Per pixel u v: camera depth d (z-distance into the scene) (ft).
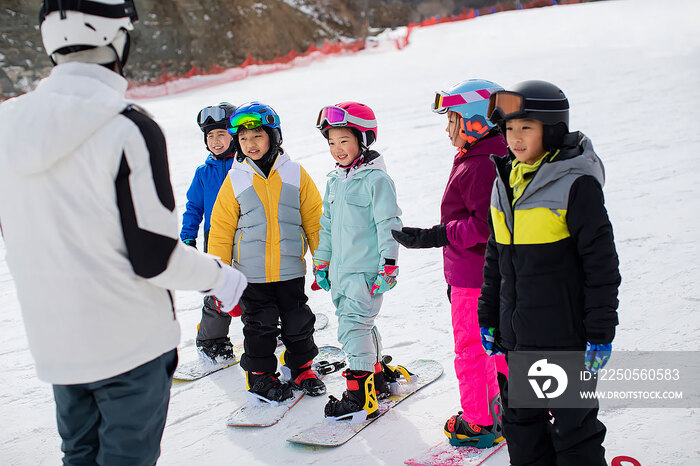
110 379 6.09
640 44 63.52
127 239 5.84
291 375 11.05
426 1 126.11
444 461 8.42
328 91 54.03
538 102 6.44
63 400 6.30
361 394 9.61
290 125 38.75
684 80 41.39
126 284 6.01
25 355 13.07
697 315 11.66
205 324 12.16
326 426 9.58
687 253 14.70
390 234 9.35
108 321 5.96
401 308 14.02
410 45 89.10
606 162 23.98
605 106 35.17
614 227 17.06
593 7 99.45
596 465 6.88
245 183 10.46
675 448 8.06
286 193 10.59
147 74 81.82
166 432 9.91
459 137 8.35
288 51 94.48
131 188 5.73
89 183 5.69
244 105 10.36
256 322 10.42
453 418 9.00
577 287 6.63
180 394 11.14
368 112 9.61
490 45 79.61
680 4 90.53
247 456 9.09
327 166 28.04
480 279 8.34
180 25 87.10
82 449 6.51
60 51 6.01
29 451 9.52
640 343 10.88
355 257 9.64
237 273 6.84
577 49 65.41
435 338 12.44
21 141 5.58
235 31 91.61
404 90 50.08
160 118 46.85
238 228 10.59
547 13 99.40
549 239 6.55
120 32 6.22
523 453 7.19
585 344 6.73
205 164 12.39
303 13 98.89
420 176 25.38
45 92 5.80
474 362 8.55
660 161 23.30
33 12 77.87
